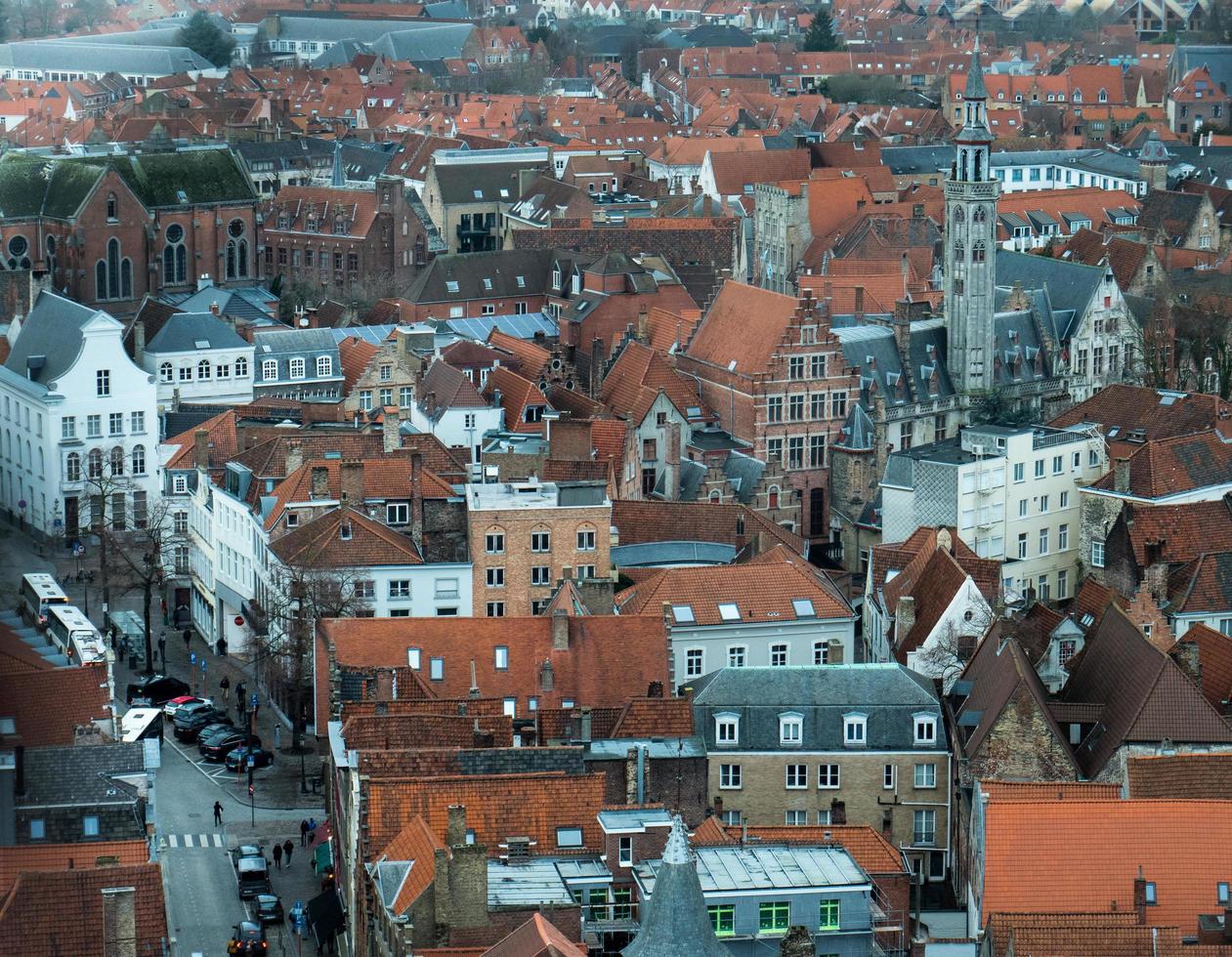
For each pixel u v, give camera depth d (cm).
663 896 17688
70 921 19025
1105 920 19975
